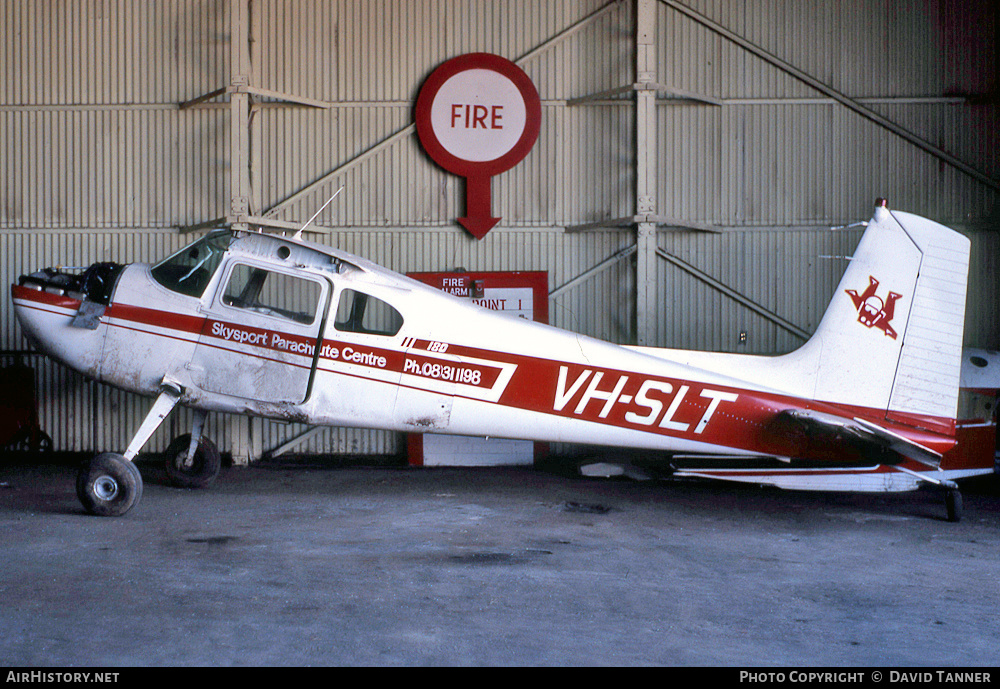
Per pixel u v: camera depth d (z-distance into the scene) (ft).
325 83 24.03
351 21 24.02
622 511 17.42
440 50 24.04
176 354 16.83
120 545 13.32
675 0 23.99
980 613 10.62
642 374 16.81
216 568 11.98
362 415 16.92
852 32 23.89
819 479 19.93
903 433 16.15
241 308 16.81
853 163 23.94
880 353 16.31
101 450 23.90
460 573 12.05
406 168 24.13
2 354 23.99
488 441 23.50
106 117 23.97
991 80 23.71
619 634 9.52
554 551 13.64
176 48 23.89
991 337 23.73
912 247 16.19
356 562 12.54
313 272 16.79
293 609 10.14
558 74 24.07
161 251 24.03
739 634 9.62
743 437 16.72
